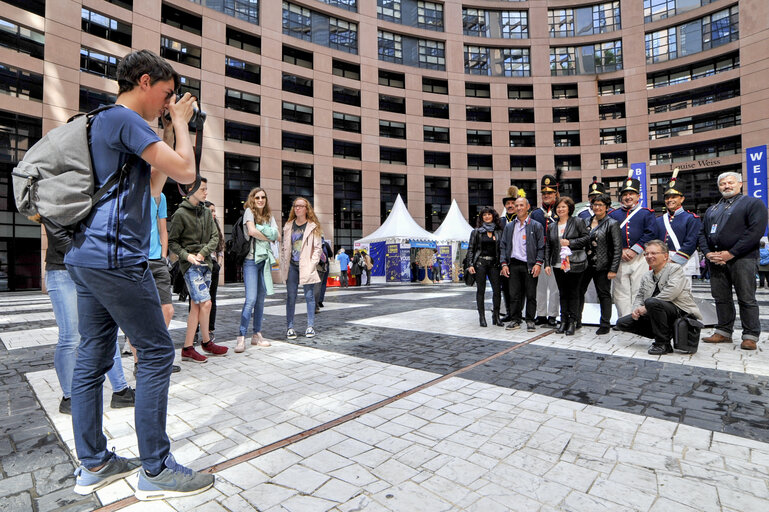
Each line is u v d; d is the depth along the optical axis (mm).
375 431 2135
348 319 6488
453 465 1761
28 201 1404
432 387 2873
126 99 1549
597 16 32875
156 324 1551
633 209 5156
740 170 28031
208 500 1525
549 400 2574
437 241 20391
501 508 1437
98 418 1631
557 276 4914
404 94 30484
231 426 2217
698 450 1870
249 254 4199
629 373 3148
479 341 4496
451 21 32094
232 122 24422
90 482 1599
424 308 8031
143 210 1547
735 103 28000
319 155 27234
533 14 33000
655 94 31047
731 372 3105
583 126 32281
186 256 3598
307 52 27719
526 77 32812
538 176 32281
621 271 5051
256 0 25734
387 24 30438
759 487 1557
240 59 24562
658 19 31062
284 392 2791
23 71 17266
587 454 1848
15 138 17484
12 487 1640
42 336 5168
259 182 25188
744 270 3883
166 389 1596
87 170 1414
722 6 28547
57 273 2359
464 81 32094
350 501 1498
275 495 1551
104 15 19656
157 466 1536
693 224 4602
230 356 3893
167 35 21703
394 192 30312
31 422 2311
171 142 1712
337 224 28703
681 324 3660
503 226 5719
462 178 31484
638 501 1473
